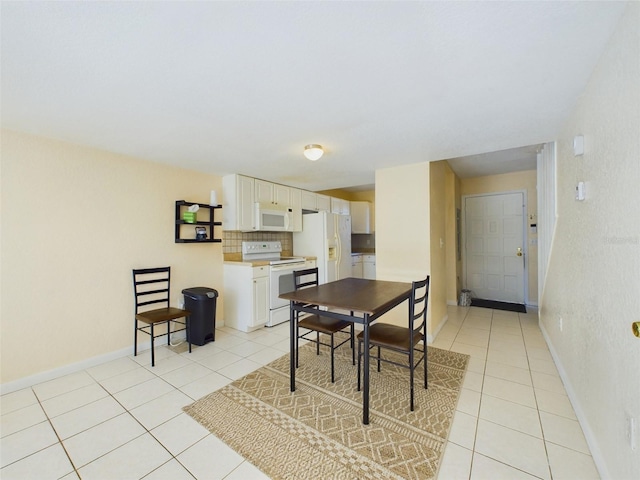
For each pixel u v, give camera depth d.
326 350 2.98
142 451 1.58
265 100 1.77
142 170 2.99
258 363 2.68
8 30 1.12
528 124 2.20
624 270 1.20
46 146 2.36
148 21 1.10
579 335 1.86
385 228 3.49
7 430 1.75
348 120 2.08
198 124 2.12
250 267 3.51
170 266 3.22
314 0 1.01
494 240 5.02
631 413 1.12
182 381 2.34
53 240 2.40
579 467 1.43
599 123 1.45
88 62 1.36
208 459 1.52
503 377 2.35
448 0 1.02
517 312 4.30
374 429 1.74
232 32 1.17
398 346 1.98
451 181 4.68
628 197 1.16
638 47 1.02
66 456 1.54
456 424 1.77
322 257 4.51
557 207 2.61
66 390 2.20
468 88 1.65
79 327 2.54
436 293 3.38
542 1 1.04
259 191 3.95
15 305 2.21
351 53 1.32
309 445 1.61
